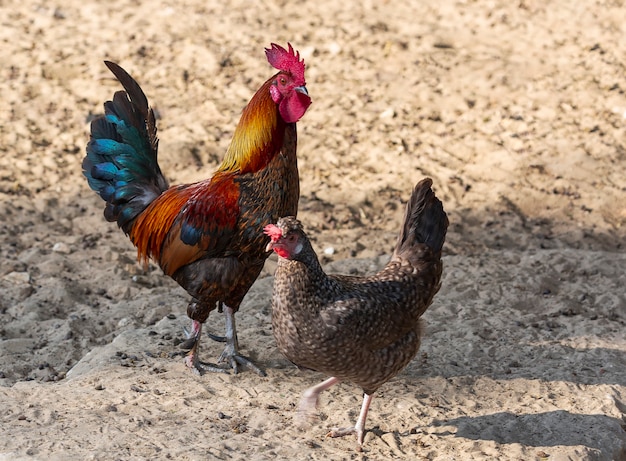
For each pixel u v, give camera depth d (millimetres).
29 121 14039
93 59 15539
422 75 15391
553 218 12273
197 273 8008
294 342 6438
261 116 7867
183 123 14117
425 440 7066
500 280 10375
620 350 8789
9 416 7211
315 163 13391
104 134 8664
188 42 16078
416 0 18016
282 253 6242
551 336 9133
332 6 17750
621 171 13133
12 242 11430
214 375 8180
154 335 9055
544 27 16953
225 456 6613
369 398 7016
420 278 7035
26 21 16781
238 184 7910
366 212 12391
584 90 14953
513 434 7191
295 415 7238
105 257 11227
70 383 7980
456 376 8203
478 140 13781
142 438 6824
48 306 10047
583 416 7465
